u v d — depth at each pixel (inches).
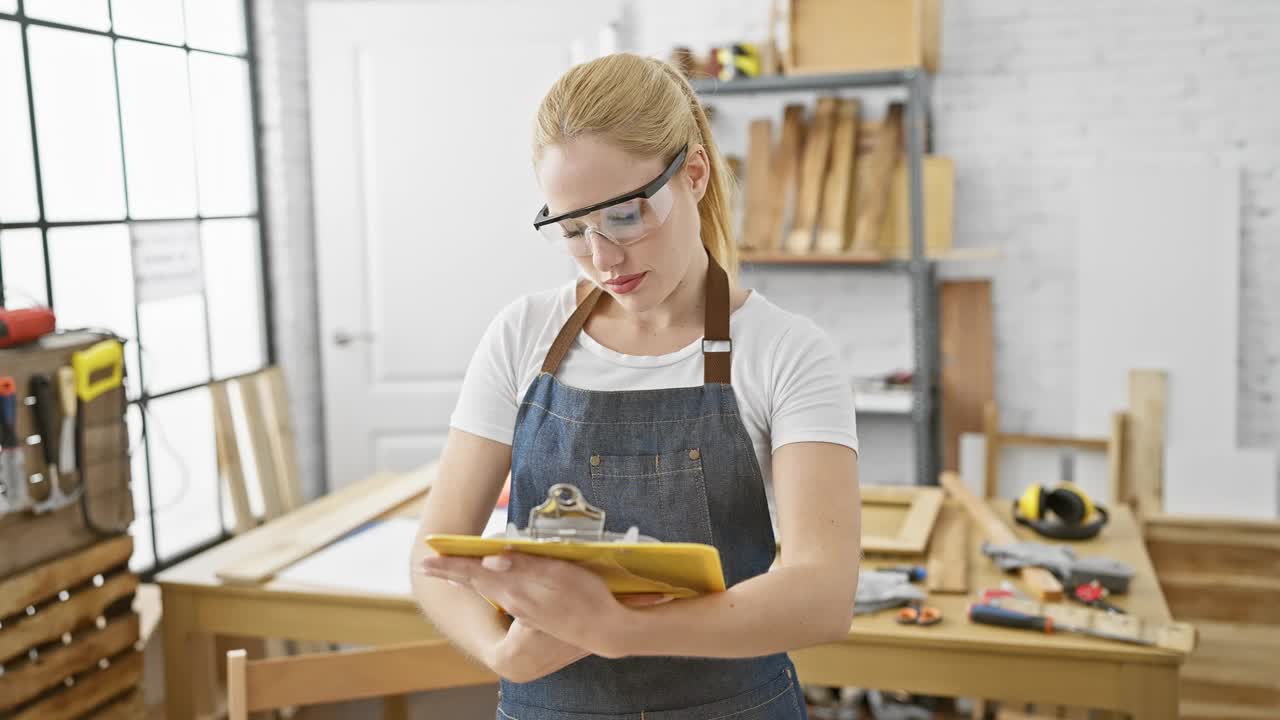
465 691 139.6
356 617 91.3
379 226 162.4
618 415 52.0
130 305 130.6
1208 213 158.4
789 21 156.6
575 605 39.8
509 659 45.8
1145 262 160.9
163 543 136.1
